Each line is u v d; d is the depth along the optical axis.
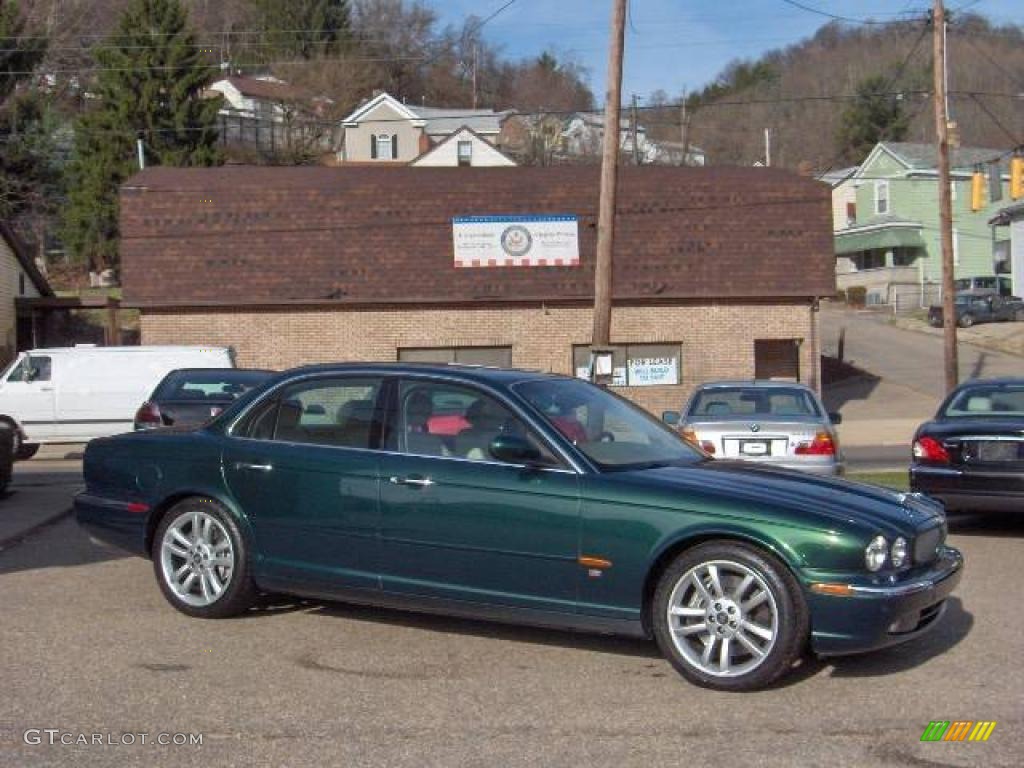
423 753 4.96
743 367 29.33
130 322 41.22
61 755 4.93
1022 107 56.84
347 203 29.30
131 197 28.92
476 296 28.64
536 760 4.88
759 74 73.75
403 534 6.61
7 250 32.62
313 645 6.71
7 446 13.77
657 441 7.12
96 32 55.41
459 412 6.72
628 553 6.06
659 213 29.66
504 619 6.45
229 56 74.88
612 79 18.27
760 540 5.79
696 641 6.05
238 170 30.55
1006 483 10.02
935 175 58.06
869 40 57.22
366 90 72.50
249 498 7.10
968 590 8.27
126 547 7.59
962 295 47.72
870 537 5.74
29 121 47.75
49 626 7.09
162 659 6.39
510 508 6.32
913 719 5.42
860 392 34.97
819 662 6.41
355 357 28.70
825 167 75.06
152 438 7.62
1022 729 5.27
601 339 18.31
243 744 5.07
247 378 16.17
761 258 29.50
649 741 5.12
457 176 30.05
